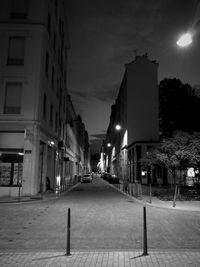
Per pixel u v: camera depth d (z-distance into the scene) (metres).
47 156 27.72
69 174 48.22
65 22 37.28
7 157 21.23
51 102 27.72
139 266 5.61
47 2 24.50
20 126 21.41
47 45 24.70
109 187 35.53
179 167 17.97
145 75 42.47
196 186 25.58
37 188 21.33
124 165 46.41
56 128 31.66
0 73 22.12
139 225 10.09
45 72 24.11
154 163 21.02
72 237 8.19
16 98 22.08
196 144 17.20
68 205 16.17
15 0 23.25
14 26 22.75
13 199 18.20
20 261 5.89
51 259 6.03
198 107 41.31
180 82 43.03
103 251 6.66
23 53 22.66
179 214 12.98
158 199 19.00
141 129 41.25
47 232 8.84
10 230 9.13
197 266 5.61
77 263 5.78
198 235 8.51
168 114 42.66
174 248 7.03
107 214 12.70
